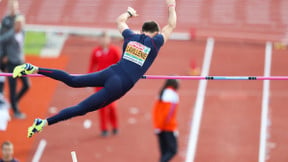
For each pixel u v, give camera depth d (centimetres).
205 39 5228
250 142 4006
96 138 4031
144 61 2383
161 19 5325
